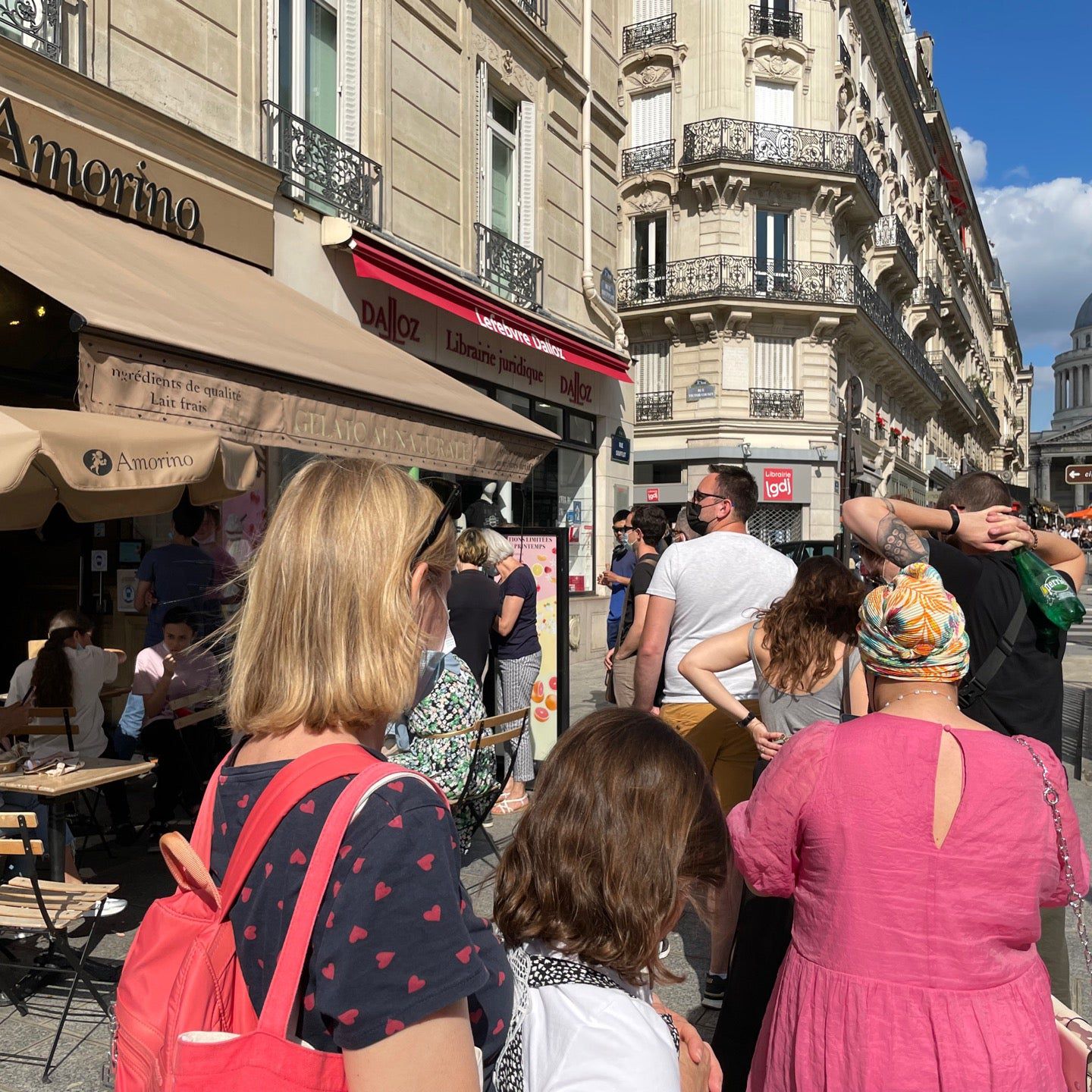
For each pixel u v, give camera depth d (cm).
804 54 2592
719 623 358
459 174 1072
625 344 1535
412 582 139
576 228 1364
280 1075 96
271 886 104
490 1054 122
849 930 173
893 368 3259
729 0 2544
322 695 114
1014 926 169
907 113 3641
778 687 301
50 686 479
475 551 570
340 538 121
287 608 119
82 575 800
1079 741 800
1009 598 270
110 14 668
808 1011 177
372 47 926
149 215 689
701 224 2567
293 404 536
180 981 105
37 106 605
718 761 356
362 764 111
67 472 395
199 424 473
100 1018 344
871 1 2934
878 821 172
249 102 794
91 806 528
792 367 2628
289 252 831
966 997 166
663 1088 117
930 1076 163
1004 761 172
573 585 1372
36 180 609
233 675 122
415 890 100
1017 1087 162
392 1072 96
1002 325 7388
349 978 97
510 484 1191
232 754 125
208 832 116
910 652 181
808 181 2556
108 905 428
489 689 630
